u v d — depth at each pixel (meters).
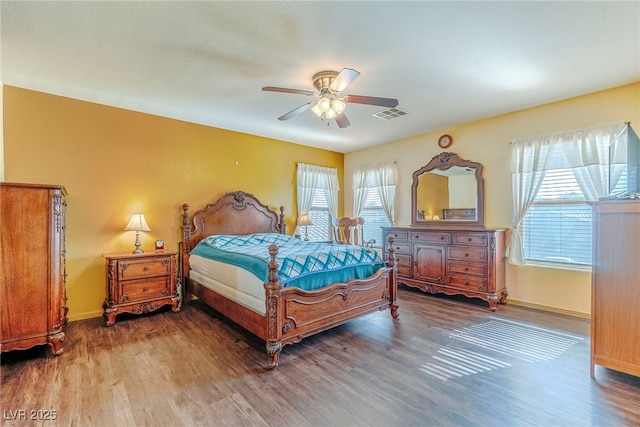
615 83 3.17
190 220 4.40
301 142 5.68
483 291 3.93
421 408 1.92
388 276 3.54
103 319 3.58
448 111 4.02
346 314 3.05
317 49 2.51
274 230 5.31
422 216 5.08
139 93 3.40
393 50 2.52
